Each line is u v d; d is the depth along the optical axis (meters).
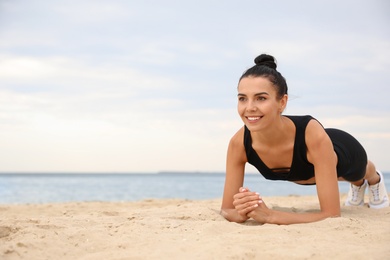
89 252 2.89
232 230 3.36
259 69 3.60
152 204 7.48
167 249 2.82
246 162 4.12
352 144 4.33
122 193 30.03
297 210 4.60
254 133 3.79
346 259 2.57
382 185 5.08
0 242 3.04
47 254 2.82
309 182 4.21
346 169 4.27
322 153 3.70
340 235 3.14
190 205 5.48
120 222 3.90
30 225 3.56
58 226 3.59
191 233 3.28
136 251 2.82
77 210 6.30
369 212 4.60
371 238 3.06
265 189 33.31
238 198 3.76
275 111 3.59
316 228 3.34
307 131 3.71
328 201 3.72
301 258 2.60
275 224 3.60
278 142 3.76
